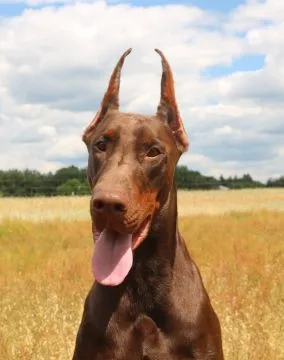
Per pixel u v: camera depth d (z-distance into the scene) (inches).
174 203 46.6
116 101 48.7
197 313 45.6
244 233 162.2
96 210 40.6
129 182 42.1
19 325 74.3
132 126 44.6
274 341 67.8
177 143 48.2
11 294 88.7
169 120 48.4
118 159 43.6
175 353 44.9
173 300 45.1
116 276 41.4
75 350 47.1
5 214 220.1
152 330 44.9
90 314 45.7
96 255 42.1
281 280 91.7
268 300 82.9
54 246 146.1
